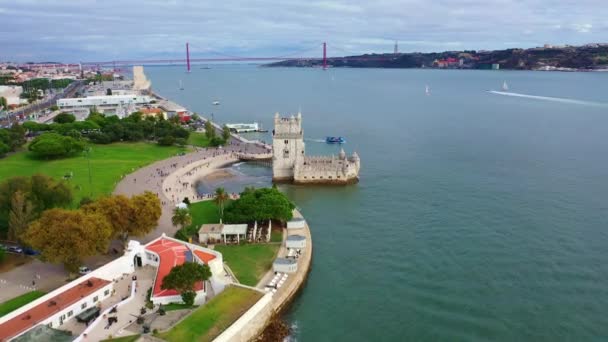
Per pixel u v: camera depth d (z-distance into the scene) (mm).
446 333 103312
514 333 102688
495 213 169000
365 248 144500
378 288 121562
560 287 119375
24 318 95000
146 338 90562
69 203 149750
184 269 104938
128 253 121250
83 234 112375
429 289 120500
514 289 119125
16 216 128000
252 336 101250
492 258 135000
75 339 90562
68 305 100125
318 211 178625
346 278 126938
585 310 109938
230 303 102938
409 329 105250
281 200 156250
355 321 108625
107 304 106125
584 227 154250
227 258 130875
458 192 195000
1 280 114438
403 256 138375
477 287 120500
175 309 103875
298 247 137125
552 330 103312
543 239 146125
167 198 185125
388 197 192625
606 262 131000
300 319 109688
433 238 149750
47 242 110562
